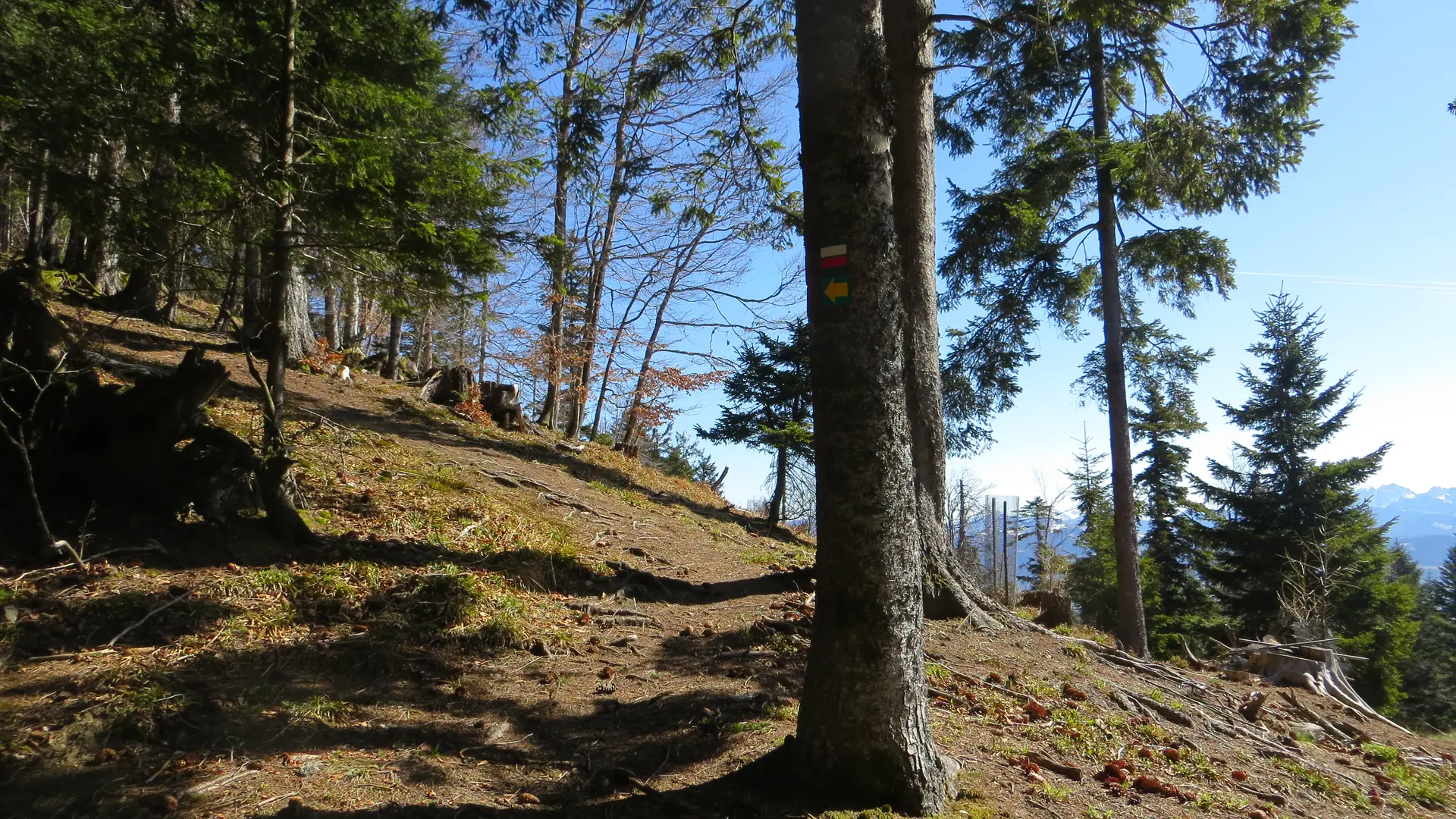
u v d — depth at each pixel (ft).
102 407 18.24
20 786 10.34
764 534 48.29
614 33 25.46
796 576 28.96
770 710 15.74
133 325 40.47
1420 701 73.05
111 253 20.80
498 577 21.54
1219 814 14.93
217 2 19.79
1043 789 14.01
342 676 15.31
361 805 11.02
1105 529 90.27
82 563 16.07
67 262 43.50
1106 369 47.11
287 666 15.08
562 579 23.85
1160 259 47.96
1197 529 76.69
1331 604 56.80
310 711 13.60
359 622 17.44
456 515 26.14
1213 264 46.11
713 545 36.22
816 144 12.19
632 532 34.24
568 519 32.58
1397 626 67.31
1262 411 75.20
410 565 20.77
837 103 11.99
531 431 54.65
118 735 11.82
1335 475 72.54
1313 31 34.71
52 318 18.16
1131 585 45.68
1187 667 34.81
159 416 18.20
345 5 21.68
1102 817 13.46
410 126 24.97
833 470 11.96
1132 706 21.07
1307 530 70.79
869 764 11.74
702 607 25.32
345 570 19.13
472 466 35.47
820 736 12.05
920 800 11.71
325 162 20.65
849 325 11.88
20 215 57.62
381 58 22.82
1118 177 40.50
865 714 11.78
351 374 48.91
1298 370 75.25
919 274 26.17
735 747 13.99
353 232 21.99
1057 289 49.65
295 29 21.34
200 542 18.44
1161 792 15.46
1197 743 19.60
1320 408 75.31
